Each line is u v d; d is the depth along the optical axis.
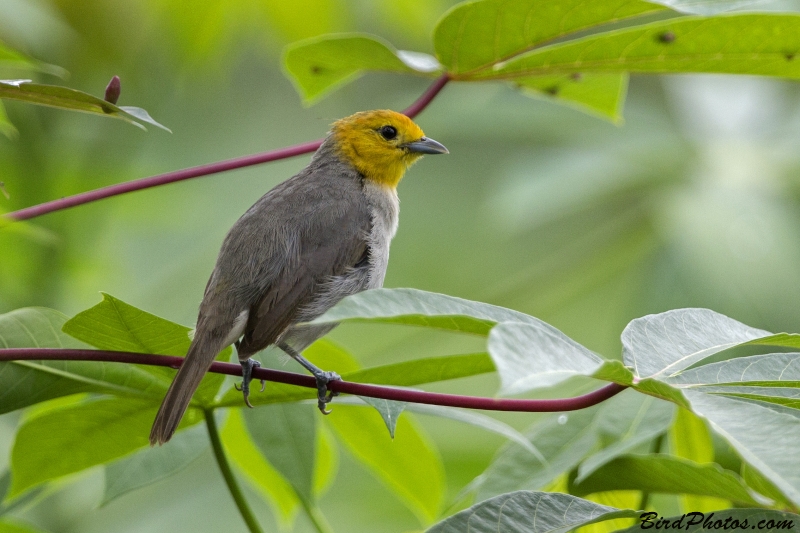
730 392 5.61
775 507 6.19
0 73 12.56
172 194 13.95
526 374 4.28
